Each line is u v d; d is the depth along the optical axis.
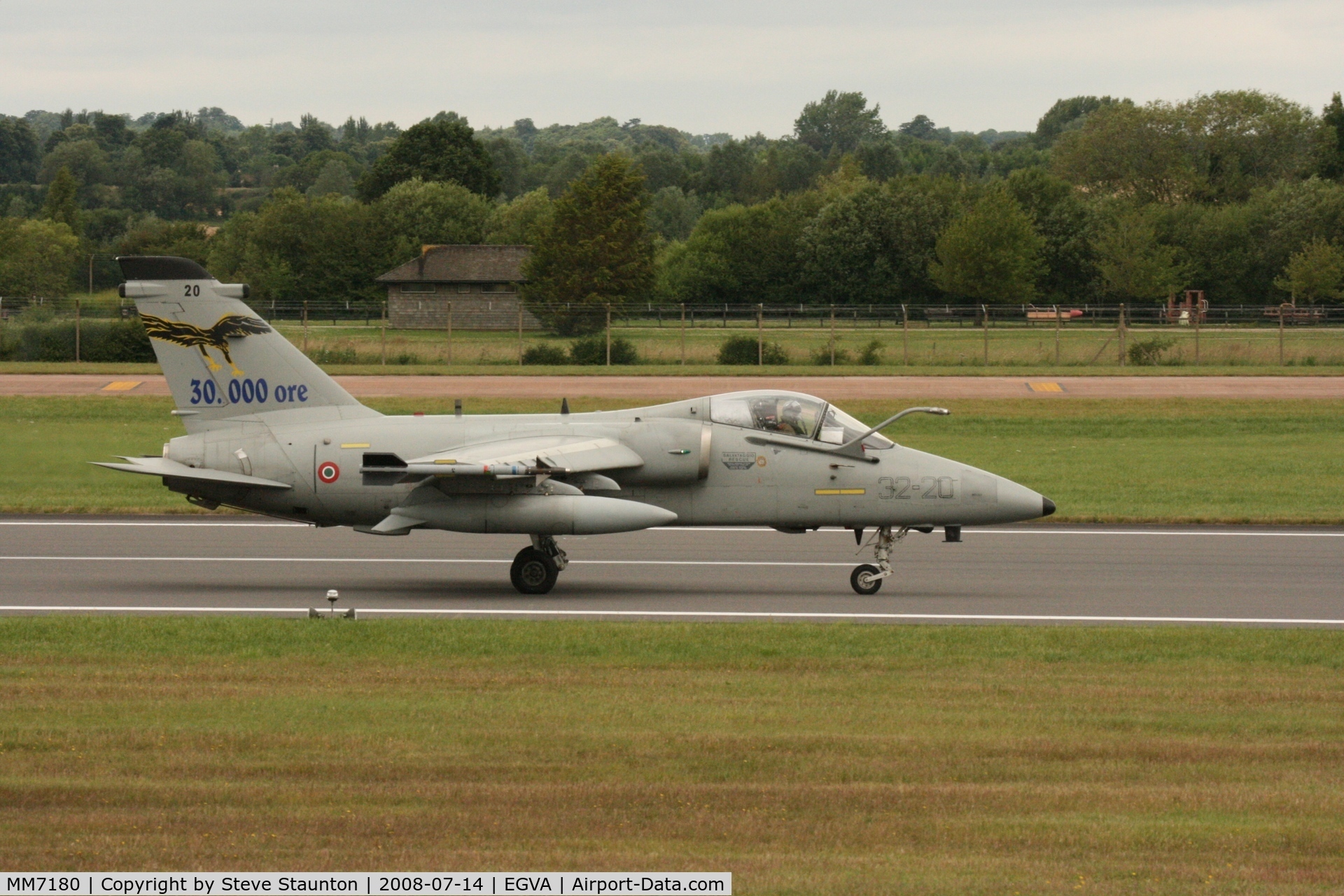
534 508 68.56
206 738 41.84
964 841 33.81
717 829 34.56
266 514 74.38
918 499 71.81
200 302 74.38
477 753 40.44
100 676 49.81
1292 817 35.62
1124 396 180.50
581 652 54.22
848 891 30.73
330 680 49.50
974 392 185.50
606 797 36.69
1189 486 116.19
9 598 68.75
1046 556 84.06
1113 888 31.02
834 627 59.59
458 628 58.91
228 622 59.97
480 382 192.38
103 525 96.56
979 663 52.69
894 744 41.50
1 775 38.41
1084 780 38.47
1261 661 53.41
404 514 69.69
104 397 175.00
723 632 58.22
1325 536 92.19
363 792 37.03
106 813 35.47
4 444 138.25
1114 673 51.22
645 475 72.00
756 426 72.88
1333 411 167.88
